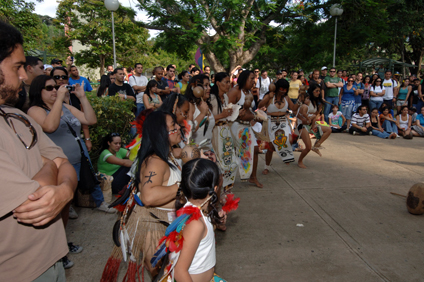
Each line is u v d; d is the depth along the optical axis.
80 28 26.56
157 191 2.11
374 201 4.70
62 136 3.36
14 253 1.47
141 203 2.27
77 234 3.70
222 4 13.15
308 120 5.91
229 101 4.29
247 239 3.64
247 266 3.13
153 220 2.23
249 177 4.90
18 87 1.48
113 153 4.59
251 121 5.05
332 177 5.79
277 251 3.39
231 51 15.59
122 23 26.27
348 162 6.77
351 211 4.37
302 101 5.87
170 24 14.35
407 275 2.98
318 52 16.39
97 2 20.73
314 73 10.32
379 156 7.27
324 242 3.57
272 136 5.69
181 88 7.79
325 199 4.78
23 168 1.48
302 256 3.30
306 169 6.29
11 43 1.39
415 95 11.86
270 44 18.39
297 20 16.72
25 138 1.56
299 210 4.41
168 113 2.33
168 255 1.92
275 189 5.21
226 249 3.44
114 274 2.36
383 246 3.48
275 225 3.97
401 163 6.69
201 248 1.83
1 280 1.47
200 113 3.63
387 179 5.68
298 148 7.65
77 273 2.99
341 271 3.04
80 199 4.35
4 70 1.40
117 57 27.77
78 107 4.91
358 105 10.98
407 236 3.69
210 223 1.92
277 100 5.55
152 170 2.15
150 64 29.44
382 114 9.83
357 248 3.45
